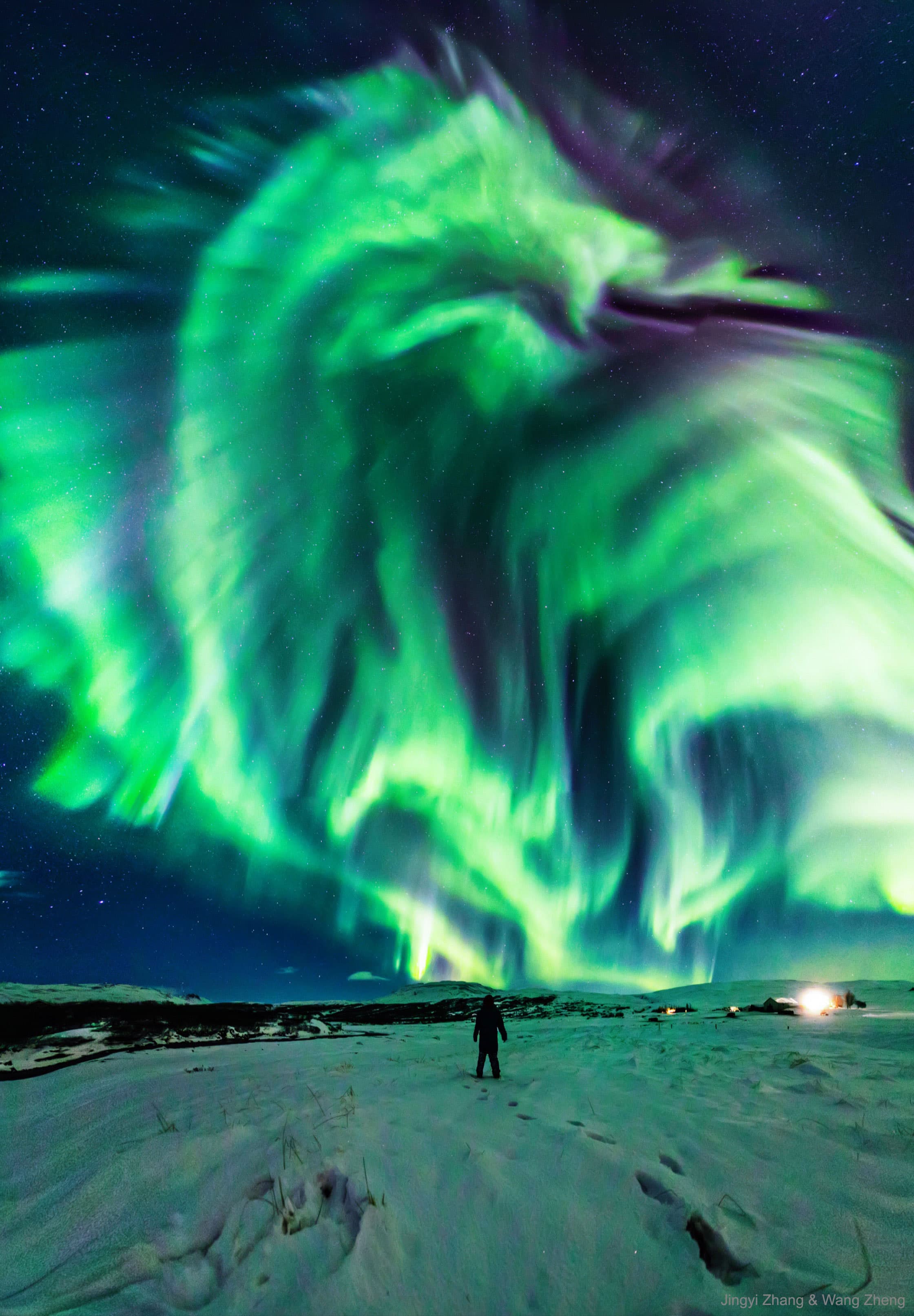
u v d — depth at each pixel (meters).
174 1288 4.26
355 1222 4.71
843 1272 4.30
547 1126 6.65
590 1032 19.80
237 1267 4.42
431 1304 4.20
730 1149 5.96
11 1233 5.33
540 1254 4.59
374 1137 6.12
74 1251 4.89
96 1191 5.67
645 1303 4.19
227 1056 13.25
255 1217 4.83
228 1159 5.84
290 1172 5.33
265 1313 4.02
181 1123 7.21
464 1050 15.04
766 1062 10.28
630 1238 4.69
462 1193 5.20
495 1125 6.80
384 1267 4.40
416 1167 5.55
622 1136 6.30
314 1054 13.69
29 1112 8.85
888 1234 4.66
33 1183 6.25
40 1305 4.29
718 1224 4.75
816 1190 5.24
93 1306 4.20
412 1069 11.05
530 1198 5.14
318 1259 4.38
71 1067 12.18
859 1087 8.13
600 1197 5.15
